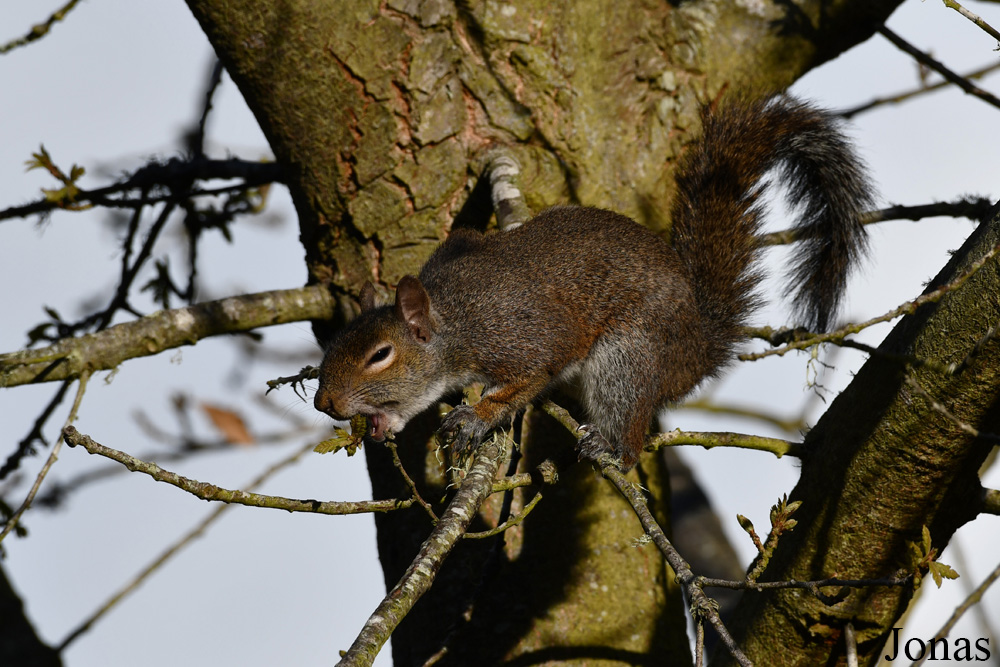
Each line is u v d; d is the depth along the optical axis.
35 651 8.75
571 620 10.27
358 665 5.64
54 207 10.78
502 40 10.22
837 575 8.60
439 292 10.23
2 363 8.70
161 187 11.52
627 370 10.11
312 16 9.88
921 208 10.38
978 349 7.06
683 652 10.61
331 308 10.69
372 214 10.41
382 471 10.75
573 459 8.73
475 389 10.91
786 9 11.33
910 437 7.97
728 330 10.99
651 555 10.64
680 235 11.11
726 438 8.81
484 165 10.32
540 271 10.14
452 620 10.27
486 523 10.48
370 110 10.16
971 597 6.73
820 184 11.05
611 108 10.88
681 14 11.21
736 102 11.09
